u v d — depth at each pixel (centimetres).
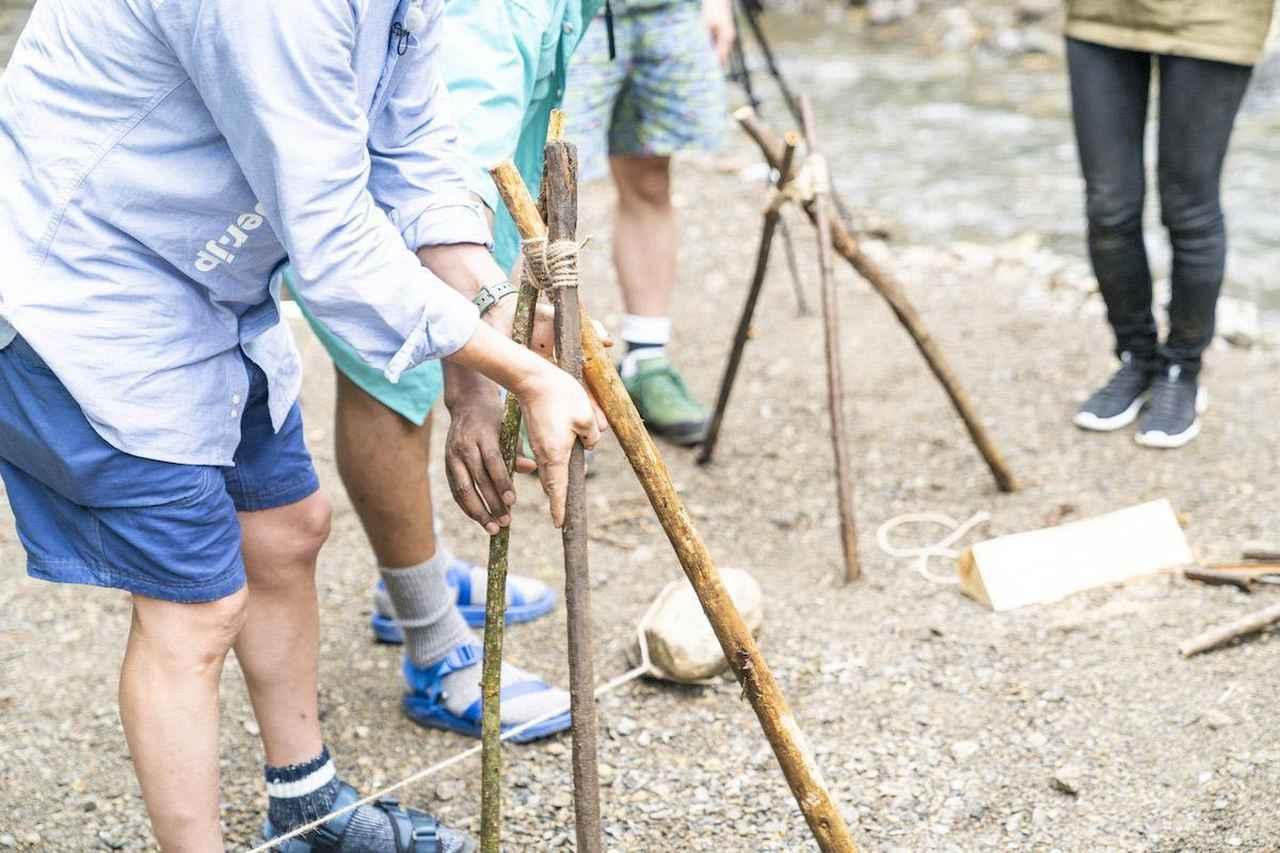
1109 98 379
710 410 441
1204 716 277
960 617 322
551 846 251
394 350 173
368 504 262
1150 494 375
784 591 339
